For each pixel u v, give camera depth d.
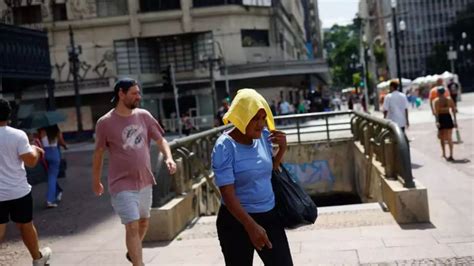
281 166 4.17
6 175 5.85
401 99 13.58
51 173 11.74
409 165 7.71
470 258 5.87
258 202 3.87
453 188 9.84
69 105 49.75
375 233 7.16
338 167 17.83
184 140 9.52
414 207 7.51
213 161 3.85
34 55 19.03
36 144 11.52
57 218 10.30
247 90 3.87
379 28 106.69
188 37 49.91
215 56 48.72
